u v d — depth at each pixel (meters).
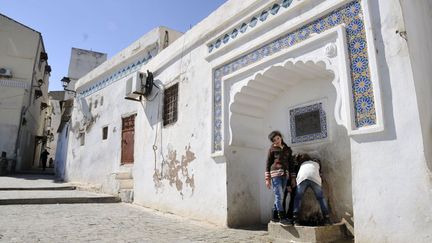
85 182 12.91
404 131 3.53
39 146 26.17
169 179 7.57
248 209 5.98
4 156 16.97
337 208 4.80
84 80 14.59
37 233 4.82
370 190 3.72
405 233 3.39
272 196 5.98
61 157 17.45
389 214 3.53
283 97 5.98
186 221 6.35
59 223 5.74
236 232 5.24
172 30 10.64
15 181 13.12
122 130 11.23
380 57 3.84
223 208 5.79
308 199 5.01
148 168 8.59
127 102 11.18
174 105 7.95
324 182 5.00
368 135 3.83
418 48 3.94
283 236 4.55
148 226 5.72
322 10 4.55
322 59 4.52
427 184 3.29
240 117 6.08
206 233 5.16
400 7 3.73
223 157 5.95
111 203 9.18
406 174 3.45
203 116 6.67
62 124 18.47
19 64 18.31
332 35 4.41
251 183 6.12
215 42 6.64
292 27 4.96
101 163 12.14
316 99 5.37
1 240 4.30
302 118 5.56
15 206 7.72
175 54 8.02
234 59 6.09
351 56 4.16
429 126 3.68
